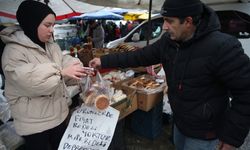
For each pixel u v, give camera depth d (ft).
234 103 4.96
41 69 4.80
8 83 5.29
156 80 9.95
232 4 16.46
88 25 26.89
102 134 6.05
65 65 5.82
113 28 30.12
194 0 4.49
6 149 6.21
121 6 11.66
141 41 19.29
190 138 5.73
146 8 11.81
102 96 5.74
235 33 16.56
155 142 10.36
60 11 14.08
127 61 6.44
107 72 10.22
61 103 5.82
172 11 4.53
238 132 4.94
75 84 6.75
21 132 5.52
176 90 5.37
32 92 4.96
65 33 27.14
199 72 4.89
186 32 4.79
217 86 5.09
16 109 5.39
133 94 8.95
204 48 4.75
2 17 9.93
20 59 4.96
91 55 10.71
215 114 5.21
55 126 5.69
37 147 5.74
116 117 6.15
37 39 5.29
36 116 5.39
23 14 5.03
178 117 5.72
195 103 5.19
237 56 4.58
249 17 16.46
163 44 5.62
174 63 5.24
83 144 5.99
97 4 11.52
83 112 6.10
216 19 4.81
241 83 4.64
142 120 10.41
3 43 5.22
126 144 10.18
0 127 7.04
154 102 9.41
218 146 5.51
